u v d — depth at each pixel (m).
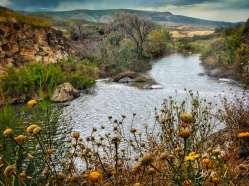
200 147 2.92
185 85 21.97
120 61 33.53
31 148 6.53
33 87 17.20
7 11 26.38
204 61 39.22
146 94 19.08
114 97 18.42
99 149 5.83
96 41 42.09
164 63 38.81
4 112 4.30
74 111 14.60
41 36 27.91
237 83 21.67
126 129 11.08
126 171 2.82
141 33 48.00
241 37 33.62
